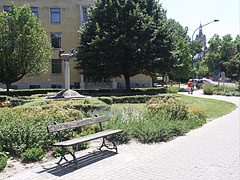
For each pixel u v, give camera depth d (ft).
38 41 67.46
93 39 76.07
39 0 100.42
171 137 25.22
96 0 80.59
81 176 14.71
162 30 76.28
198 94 92.84
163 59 73.97
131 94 69.82
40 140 19.80
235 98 75.61
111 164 16.92
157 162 17.40
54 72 101.71
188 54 126.31
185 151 20.29
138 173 15.23
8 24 66.39
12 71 65.77
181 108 32.99
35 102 38.65
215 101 62.69
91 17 79.82
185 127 28.66
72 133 23.15
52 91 81.71
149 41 72.54
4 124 19.74
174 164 16.98
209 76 256.11
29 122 20.67
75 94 54.95
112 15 76.59
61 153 17.13
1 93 70.38
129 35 75.51
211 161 17.67
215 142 23.34
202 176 14.75
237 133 27.40
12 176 14.83
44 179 14.24
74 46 103.24
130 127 24.80
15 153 18.79
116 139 23.67
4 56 63.93
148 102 35.09
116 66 73.97
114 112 30.45
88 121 19.58
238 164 17.02
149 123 26.14
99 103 38.52
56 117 23.25
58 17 102.37
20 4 98.43
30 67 67.05
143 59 71.97
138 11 75.25
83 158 18.31
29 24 67.31
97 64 77.61
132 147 21.53
